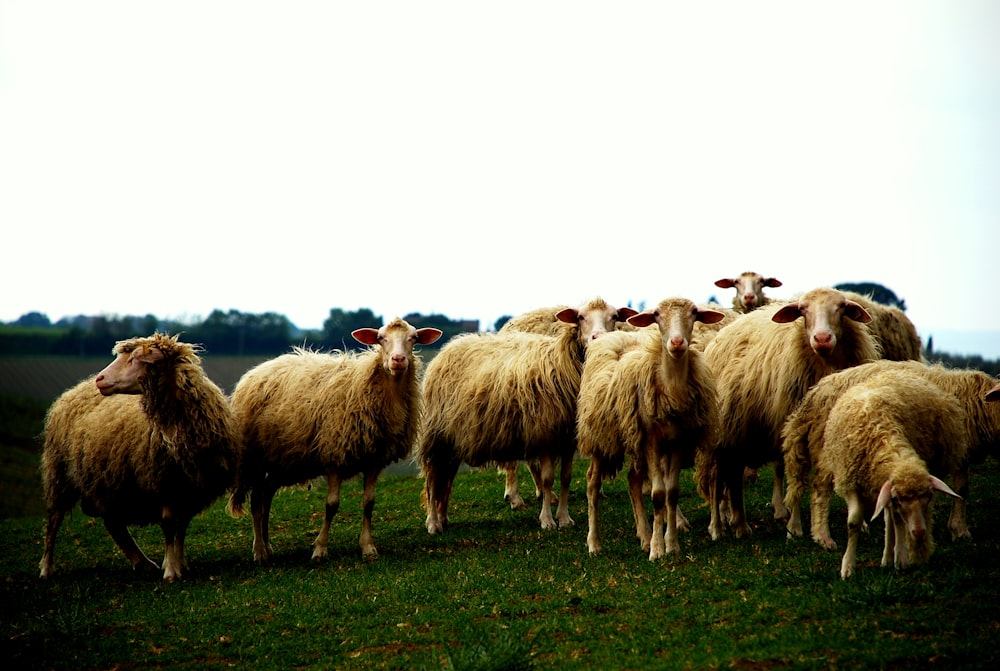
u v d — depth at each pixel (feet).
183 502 39.78
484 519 48.85
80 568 43.60
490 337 48.39
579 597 30.99
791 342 38.83
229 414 39.83
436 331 42.16
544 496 44.93
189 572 40.24
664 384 34.99
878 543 34.88
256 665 27.84
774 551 34.78
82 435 39.99
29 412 164.35
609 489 54.08
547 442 44.42
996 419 36.24
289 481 42.96
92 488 39.88
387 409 40.78
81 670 28.22
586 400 38.58
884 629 25.40
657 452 35.96
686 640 26.48
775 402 38.83
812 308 38.22
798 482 36.09
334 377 41.27
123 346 38.58
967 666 22.79
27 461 129.59
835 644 24.70
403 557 40.16
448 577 35.17
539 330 54.65
